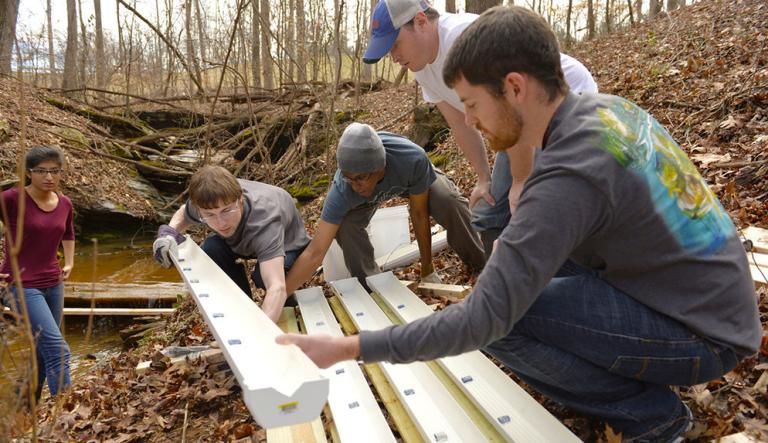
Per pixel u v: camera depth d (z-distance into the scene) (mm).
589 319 1547
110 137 11219
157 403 2992
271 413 1230
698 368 1499
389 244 4406
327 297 3975
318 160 9805
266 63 14055
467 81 1430
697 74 5895
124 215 9891
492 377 2199
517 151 2287
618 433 1704
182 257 3152
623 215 1370
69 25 15930
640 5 18641
